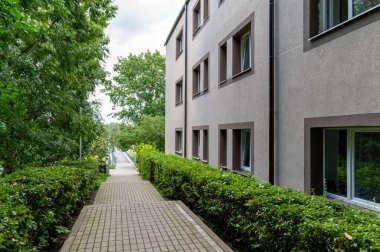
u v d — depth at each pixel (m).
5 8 5.57
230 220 4.25
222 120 9.40
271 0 6.24
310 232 2.46
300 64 5.26
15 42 7.16
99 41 11.82
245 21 7.69
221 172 6.18
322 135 4.96
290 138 5.55
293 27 5.52
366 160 4.17
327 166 4.90
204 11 11.62
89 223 5.39
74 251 4.05
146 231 4.94
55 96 9.28
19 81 7.72
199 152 12.62
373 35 3.67
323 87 4.62
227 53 9.03
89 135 11.30
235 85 8.34
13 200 3.43
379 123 3.55
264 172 6.55
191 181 6.50
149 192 10.45
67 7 8.37
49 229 4.54
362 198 4.25
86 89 12.23
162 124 31.27
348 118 4.06
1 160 8.23
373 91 3.65
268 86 6.36
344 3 4.62
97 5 10.29
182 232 4.88
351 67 4.03
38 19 7.91
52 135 9.23
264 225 3.28
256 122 7.00
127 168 27.33
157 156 12.84
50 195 4.48
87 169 9.63
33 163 9.21
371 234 2.10
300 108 5.24
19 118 7.98
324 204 3.16
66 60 8.99
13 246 2.63
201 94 11.82
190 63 13.69
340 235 2.18
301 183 5.15
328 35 4.50
